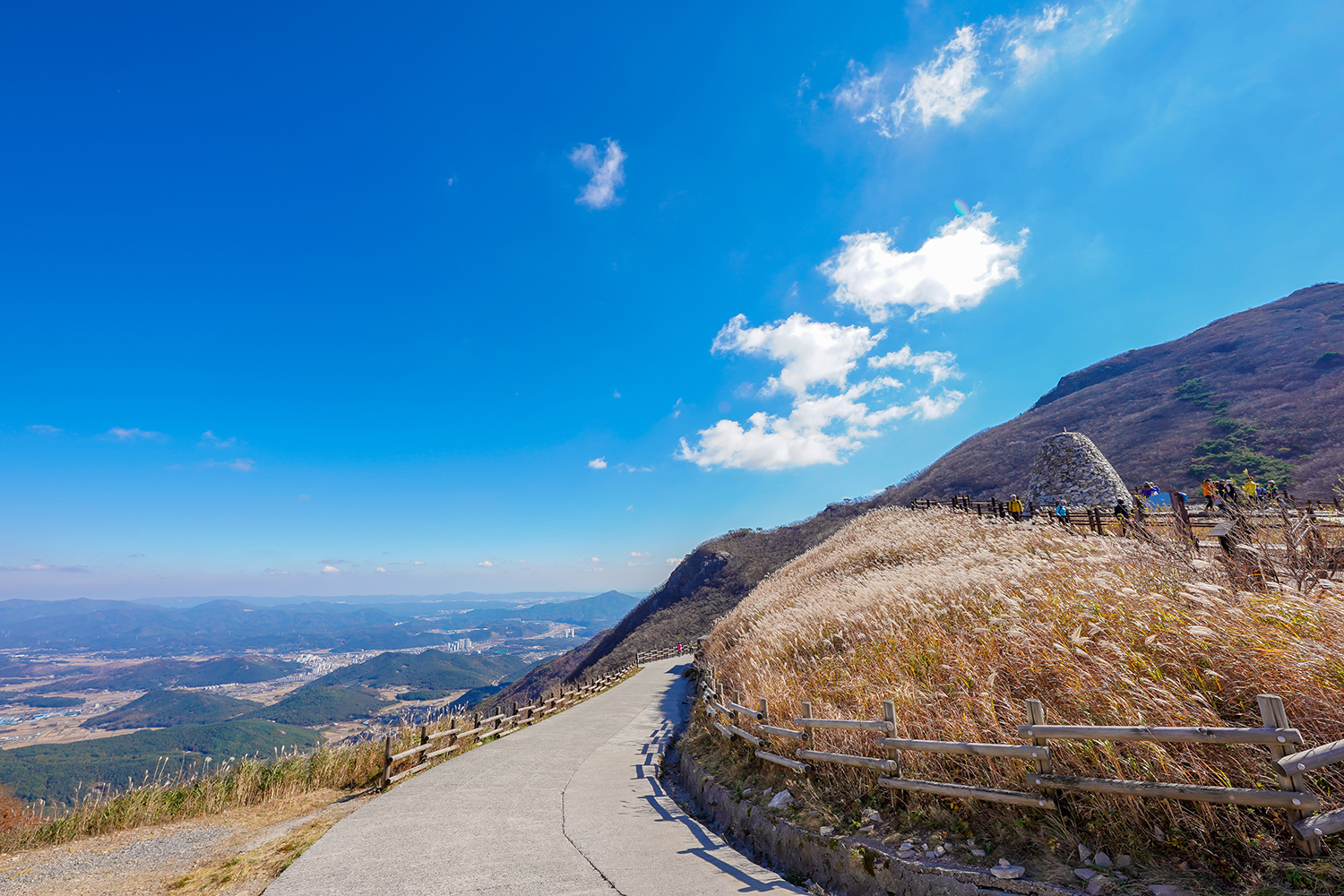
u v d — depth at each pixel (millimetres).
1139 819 4086
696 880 5543
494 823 7555
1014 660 6387
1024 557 10008
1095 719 5000
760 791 7457
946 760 5684
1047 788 4426
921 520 23938
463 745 13328
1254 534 6516
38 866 7176
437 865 6086
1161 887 3553
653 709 19484
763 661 12141
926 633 8641
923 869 4559
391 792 9367
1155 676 4895
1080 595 7113
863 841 5285
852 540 28500
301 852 6680
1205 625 5234
